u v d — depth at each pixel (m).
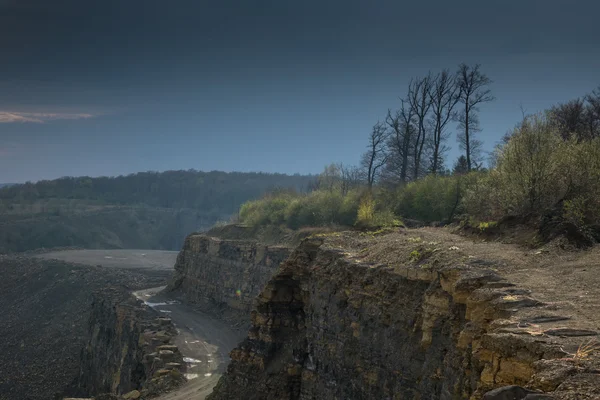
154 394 48.25
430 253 24.31
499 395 8.62
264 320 36.59
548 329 12.57
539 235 23.97
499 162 33.47
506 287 16.78
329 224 68.00
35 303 118.31
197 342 63.09
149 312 76.56
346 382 27.38
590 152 27.77
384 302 25.09
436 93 67.75
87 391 77.75
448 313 20.25
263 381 34.53
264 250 72.31
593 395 8.72
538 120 31.48
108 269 130.62
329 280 30.91
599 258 19.61
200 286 87.75
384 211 53.22
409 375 22.53
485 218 31.44
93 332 83.94
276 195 97.06
